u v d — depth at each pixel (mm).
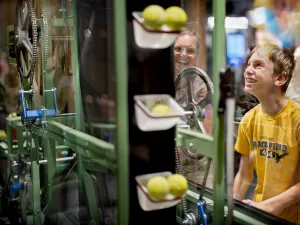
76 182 1961
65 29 1868
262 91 1841
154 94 1262
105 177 1476
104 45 1387
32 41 1999
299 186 1731
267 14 1918
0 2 3068
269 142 1816
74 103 1802
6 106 3135
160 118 1187
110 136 1318
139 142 1248
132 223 1253
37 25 2045
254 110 1868
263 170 1825
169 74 1284
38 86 2111
